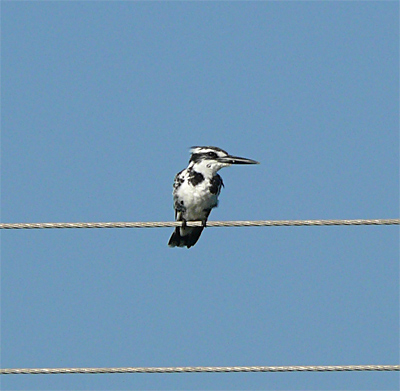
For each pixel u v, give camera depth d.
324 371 13.42
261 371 13.48
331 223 14.43
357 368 13.39
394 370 13.34
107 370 13.56
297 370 13.43
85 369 13.56
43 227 14.56
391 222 14.28
